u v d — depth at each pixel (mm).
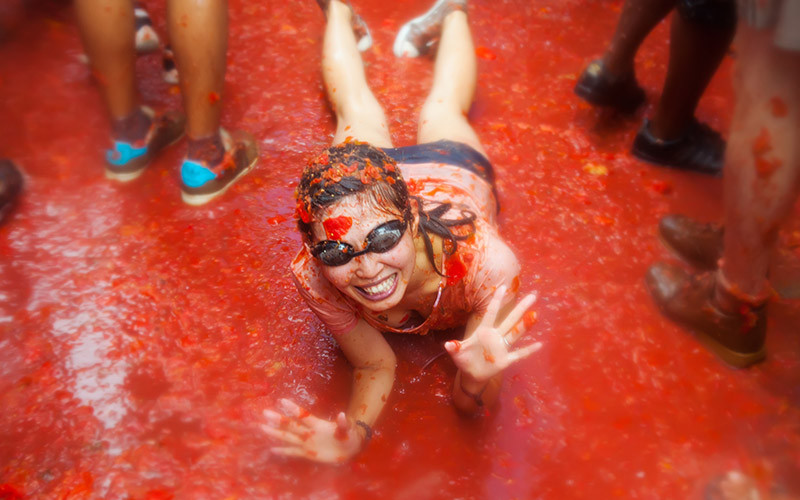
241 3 4277
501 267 2162
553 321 2680
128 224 3033
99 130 3469
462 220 2166
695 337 2641
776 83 1984
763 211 2160
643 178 3279
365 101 3213
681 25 2914
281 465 2254
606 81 3570
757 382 2502
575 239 2992
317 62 3877
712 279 2527
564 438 2336
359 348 2324
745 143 2100
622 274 2865
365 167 1859
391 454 2287
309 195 1862
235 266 2863
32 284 2793
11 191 3057
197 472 2240
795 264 2871
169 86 3670
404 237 1920
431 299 2248
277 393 2451
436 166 2607
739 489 2176
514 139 3445
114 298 2746
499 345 1898
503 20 4211
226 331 2637
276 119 3520
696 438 2342
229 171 3158
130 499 2176
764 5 1939
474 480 2229
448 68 3311
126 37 2963
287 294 2762
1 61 3834
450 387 2463
